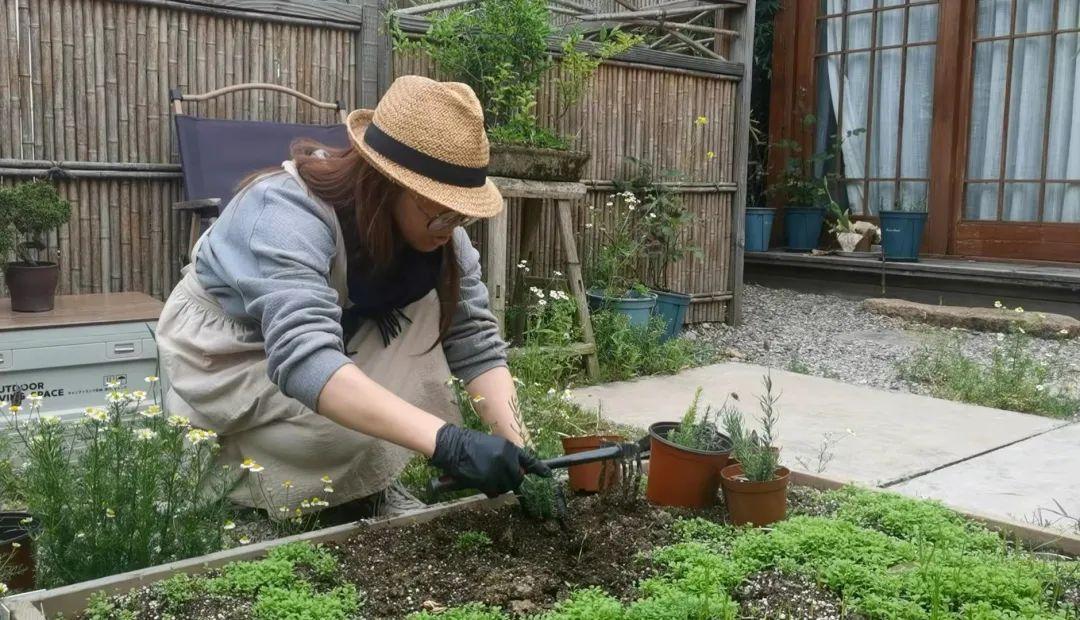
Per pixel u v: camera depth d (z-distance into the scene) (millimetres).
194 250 2816
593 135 6539
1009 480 3795
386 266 2512
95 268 4816
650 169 6762
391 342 2801
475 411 2939
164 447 2471
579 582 2221
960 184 8820
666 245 6746
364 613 2059
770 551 2299
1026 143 8484
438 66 5770
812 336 7191
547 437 3541
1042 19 8297
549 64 5816
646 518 2580
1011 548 2545
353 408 2258
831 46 9609
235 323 2764
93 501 2375
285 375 2297
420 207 2393
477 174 2332
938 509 2697
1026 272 7539
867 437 4441
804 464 3885
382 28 5426
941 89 8844
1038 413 5074
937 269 8039
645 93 6793
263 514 2965
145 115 4871
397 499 2936
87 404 3701
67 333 3629
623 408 4938
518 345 5672
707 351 6465
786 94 9852
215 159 4750
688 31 7926
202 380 2803
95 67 4719
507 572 2217
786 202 9781
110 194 4832
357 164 2436
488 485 2258
